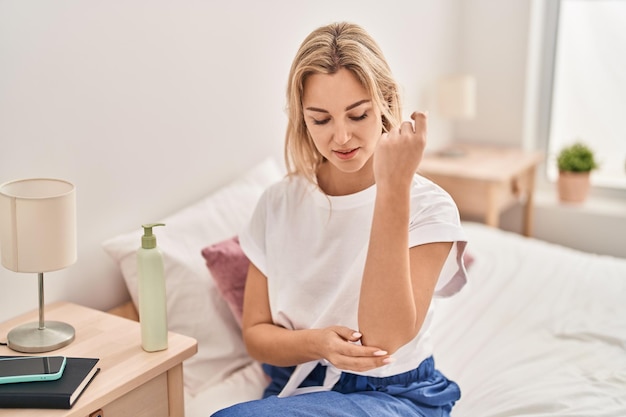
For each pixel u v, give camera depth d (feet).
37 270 4.06
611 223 10.11
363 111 3.85
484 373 5.25
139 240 5.49
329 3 7.64
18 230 3.99
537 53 10.66
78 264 5.39
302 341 4.07
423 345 4.40
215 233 5.92
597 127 10.78
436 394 4.28
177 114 6.04
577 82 10.77
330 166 4.44
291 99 4.17
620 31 10.31
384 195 3.48
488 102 10.93
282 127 7.29
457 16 10.69
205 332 5.41
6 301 4.93
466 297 6.48
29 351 4.22
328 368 4.38
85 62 5.20
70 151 5.19
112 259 5.55
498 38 10.61
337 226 4.33
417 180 4.18
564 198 10.55
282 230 4.59
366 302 3.58
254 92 6.84
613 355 5.48
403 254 3.52
